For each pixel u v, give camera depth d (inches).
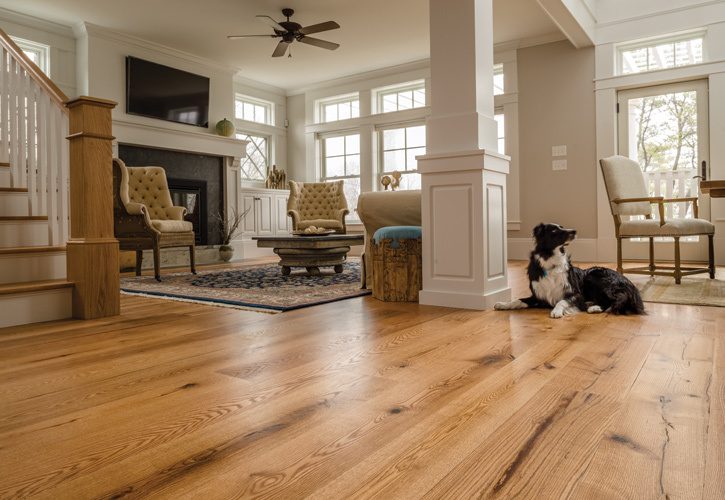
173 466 37.2
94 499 32.5
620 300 96.9
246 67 286.2
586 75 235.3
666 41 220.4
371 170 303.3
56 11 207.9
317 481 34.7
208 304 117.6
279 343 77.6
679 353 67.8
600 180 232.5
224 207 278.8
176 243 187.6
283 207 315.6
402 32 239.3
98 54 224.7
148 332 86.7
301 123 330.6
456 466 36.7
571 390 53.3
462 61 108.6
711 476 34.5
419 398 51.7
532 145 249.8
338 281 163.9
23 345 77.2
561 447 39.6
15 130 124.9
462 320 94.3
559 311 95.7
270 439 42.0
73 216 103.0
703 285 139.9
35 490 33.7
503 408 48.4
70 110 101.4
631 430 42.6
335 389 55.0
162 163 247.9
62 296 99.7
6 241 109.7
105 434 43.3
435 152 111.3
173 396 53.2
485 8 112.6
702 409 47.0
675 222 144.4
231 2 203.6
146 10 209.2
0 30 127.7
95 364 66.1
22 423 46.0
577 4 202.1
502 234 115.6
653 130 224.1
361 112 306.0
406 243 117.5
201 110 267.6
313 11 214.4
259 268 223.1
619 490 32.9
